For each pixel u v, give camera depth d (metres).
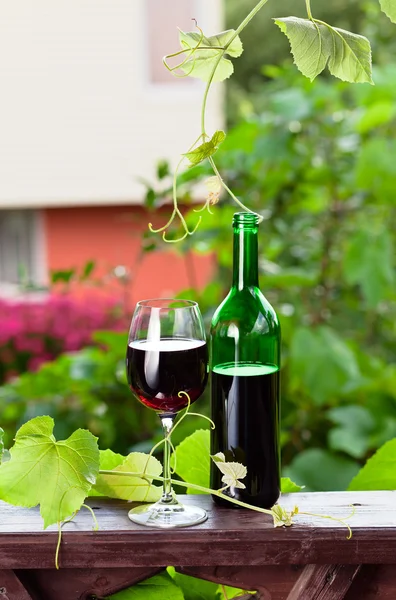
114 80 8.17
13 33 8.12
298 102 3.04
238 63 16.09
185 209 6.95
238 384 1.12
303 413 3.05
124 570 1.08
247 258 1.15
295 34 1.00
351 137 3.24
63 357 2.77
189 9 8.17
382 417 2.93
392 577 1.10
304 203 3.25
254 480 1.12
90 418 2.62
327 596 1.07
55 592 1.08
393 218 3.35
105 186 8.30
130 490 1.14
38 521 1.09
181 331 1.09
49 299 4.79
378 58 4.05
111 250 8.77
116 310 3.37
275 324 1.15
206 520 1.09
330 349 2.94
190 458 1.28
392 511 1.12
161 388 1.08
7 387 2.81
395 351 3.66
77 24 8.12
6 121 8.22
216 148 1.01
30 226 8.92
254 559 1.06
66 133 8.24
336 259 3.35
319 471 2.77
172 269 8.45
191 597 1.25
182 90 8.23
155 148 8.23
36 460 1.06
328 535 1.06
